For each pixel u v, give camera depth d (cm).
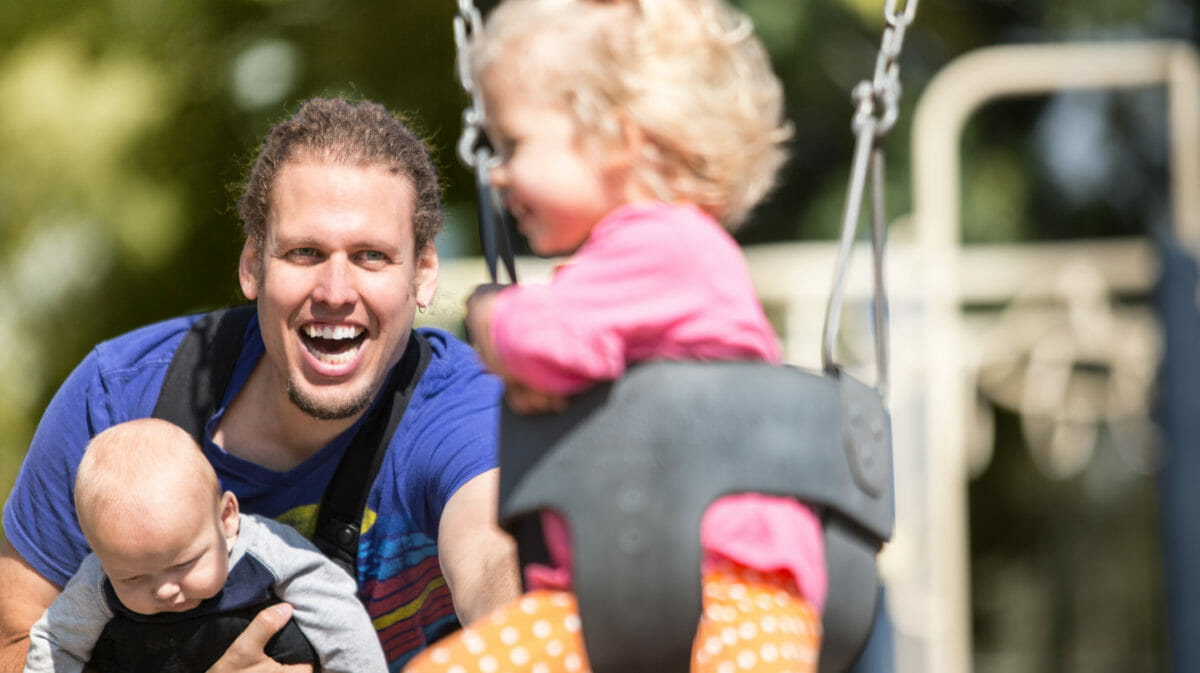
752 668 248
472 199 934
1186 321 638
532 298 246
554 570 260
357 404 347
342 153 342
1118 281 834
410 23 910
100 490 340
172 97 899
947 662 724
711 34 259
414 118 377
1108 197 1168
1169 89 753
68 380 379
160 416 365
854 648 267
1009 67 773
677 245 250
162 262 921
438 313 405
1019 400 880
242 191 359
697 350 250
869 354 752
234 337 371
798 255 780
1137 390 840
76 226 905
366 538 363
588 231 260
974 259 858
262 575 351
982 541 1173
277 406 359
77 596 356
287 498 365
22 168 865
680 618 237
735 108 258
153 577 342
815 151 1110
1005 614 1170
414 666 256
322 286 337
